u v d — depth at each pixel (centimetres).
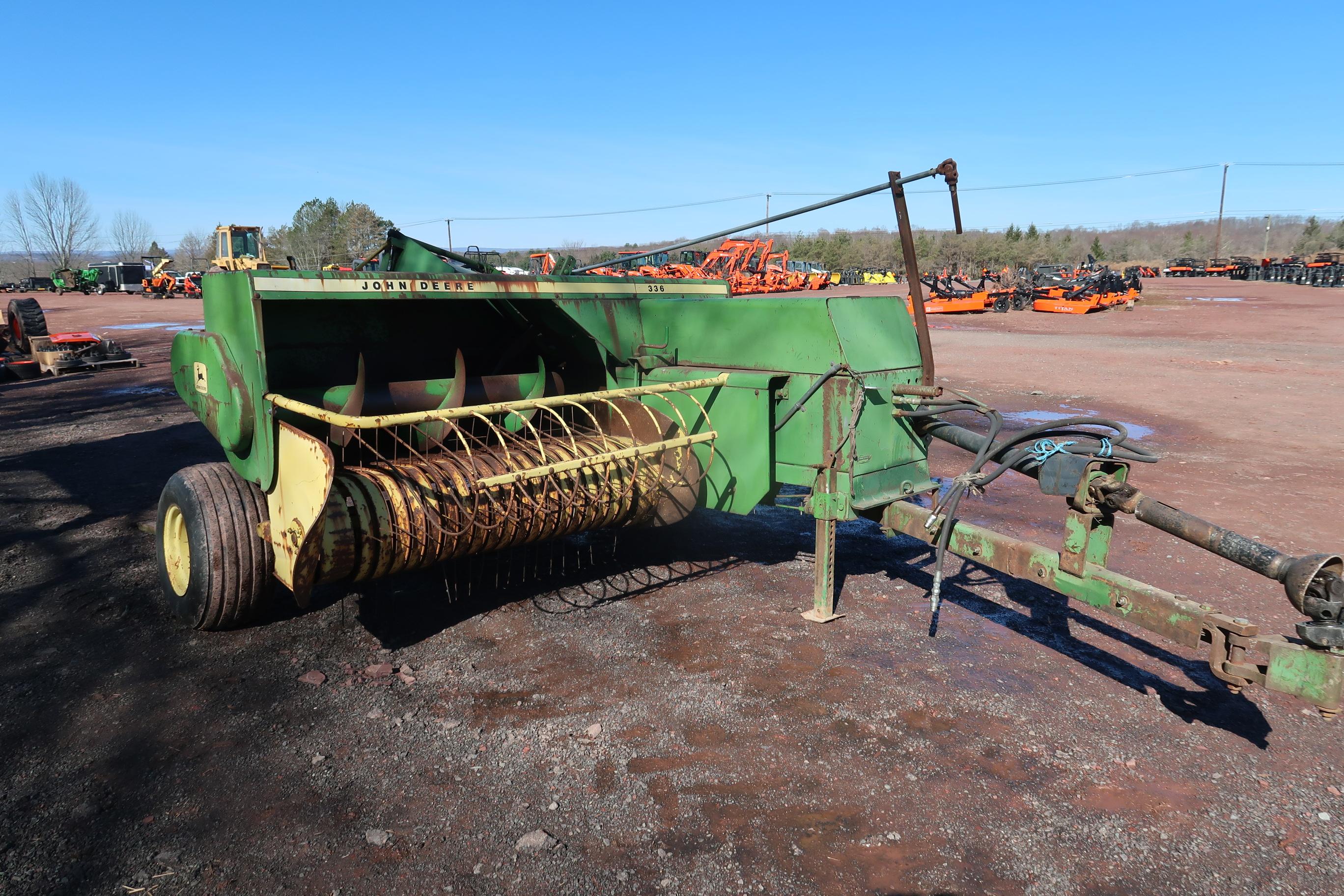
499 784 328
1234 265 7631
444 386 539
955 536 418
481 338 628
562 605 502
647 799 318
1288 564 297
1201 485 786
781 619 483
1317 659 288
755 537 641
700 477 513
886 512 463
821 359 462
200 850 291
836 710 383
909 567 575
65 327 2959
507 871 281
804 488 772
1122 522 676
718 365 520
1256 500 732
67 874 279
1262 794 324
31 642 452
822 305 458
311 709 383
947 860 288
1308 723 374
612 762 342
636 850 291
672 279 602
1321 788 328
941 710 383
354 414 464
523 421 443
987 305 3319
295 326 538
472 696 395
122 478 826
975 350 2030
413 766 339
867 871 282
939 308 3294
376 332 575
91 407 1287
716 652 440
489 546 456
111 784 327
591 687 403
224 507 440
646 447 441
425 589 526
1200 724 373
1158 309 3512
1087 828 304
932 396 454
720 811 312
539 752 349
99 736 361
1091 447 359
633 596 518
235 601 443
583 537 631
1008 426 1090
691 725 370
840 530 665
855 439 450
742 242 4572
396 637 458
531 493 459
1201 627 317
